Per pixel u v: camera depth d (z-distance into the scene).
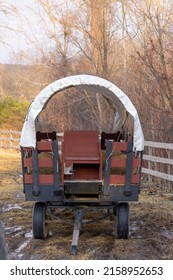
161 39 13.72
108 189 7.45
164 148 13.25
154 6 14.73
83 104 22.58
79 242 7.56
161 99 14.52
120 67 20.86
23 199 11.84
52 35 21.72
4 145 27.67
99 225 8.71
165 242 7.51
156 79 14.03
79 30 21.17
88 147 7.68
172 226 8.70
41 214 7.68
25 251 7.05
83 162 7.51
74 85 7.41
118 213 7.62
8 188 13.86
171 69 14.25
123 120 9.16
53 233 8.18
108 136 9.47
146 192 12.44
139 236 7.93
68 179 7.59
